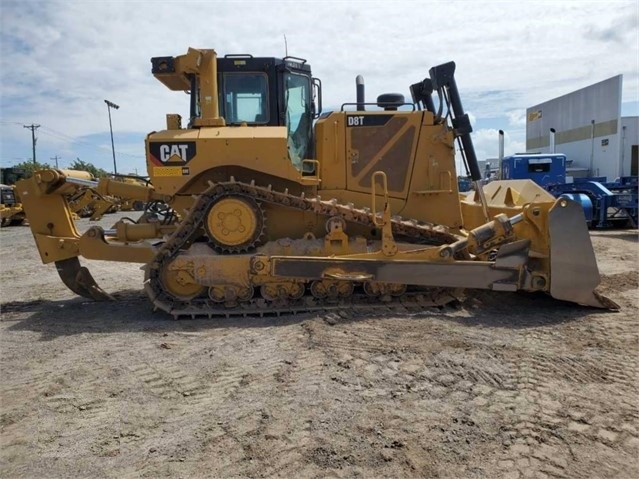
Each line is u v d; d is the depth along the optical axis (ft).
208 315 19.24
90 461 9.73
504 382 12.70
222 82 20.66
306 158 21.79
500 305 20.20
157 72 20.29
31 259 39.19
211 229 19.20
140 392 12.75
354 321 17.65
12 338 17.49
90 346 16.40
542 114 127.34
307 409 11.46
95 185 22.56
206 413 11.50
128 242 22.27
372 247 19.54
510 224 18.66
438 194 20.86
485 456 9.55
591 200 51.34
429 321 17.56
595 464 9.28
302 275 18.89
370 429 10.53
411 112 20.66
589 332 16.69
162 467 9.45
